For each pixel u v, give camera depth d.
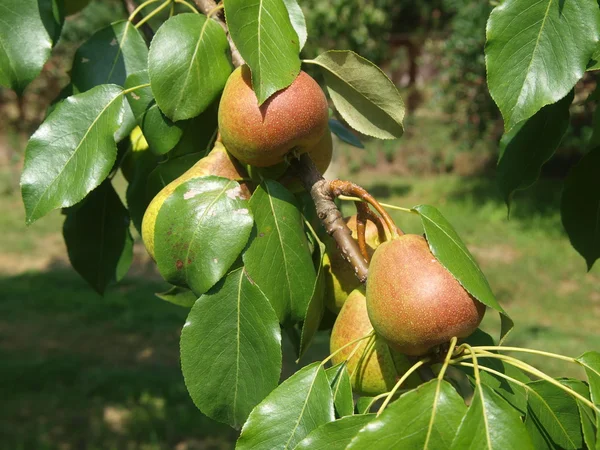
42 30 0.51
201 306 0.44
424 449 0.35
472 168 4.70
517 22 0.41
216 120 0.52
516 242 3.18
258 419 0.40
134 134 0.59
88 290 2.55
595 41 0.41
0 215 3.61
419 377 0.45
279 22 0.44
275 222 0.45
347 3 3.08
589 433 0.37
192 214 0.44
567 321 2.25
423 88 5.04
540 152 0.55
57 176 0.46
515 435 0.35
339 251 0.49
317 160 0.50
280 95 0.44
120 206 0.64
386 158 4.83
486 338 0.48
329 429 0.38
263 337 0.43
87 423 1.57
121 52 0.55
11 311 2.30
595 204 0.58
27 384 1.74
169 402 1.67
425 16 4.72
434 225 0.41
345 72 0.49
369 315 0.41
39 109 4.59
